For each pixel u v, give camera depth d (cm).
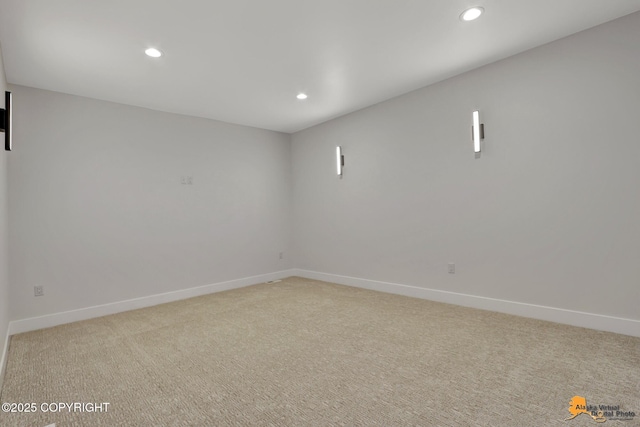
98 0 213
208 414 175
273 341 276
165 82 346
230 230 500
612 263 269
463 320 313
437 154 383
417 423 162
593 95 275
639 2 240
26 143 336
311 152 546
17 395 199
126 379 216
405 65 331
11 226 323
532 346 248
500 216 333
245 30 257
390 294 429
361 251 475
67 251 357
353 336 283
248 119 491
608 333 267
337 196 506
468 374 210
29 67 301
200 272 464
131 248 403
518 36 282
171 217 439
